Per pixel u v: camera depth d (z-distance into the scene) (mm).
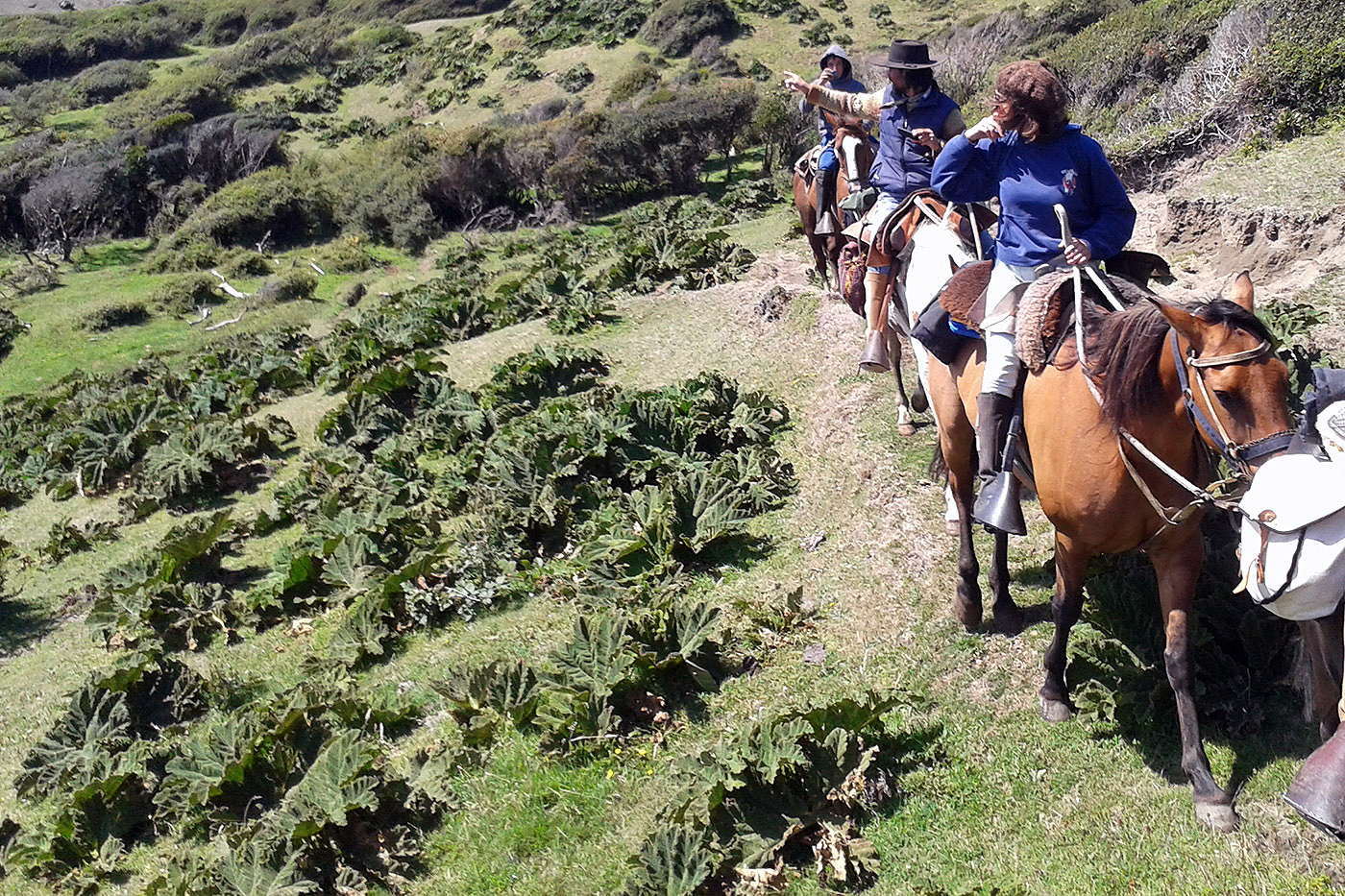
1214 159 14008
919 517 7840
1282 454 4031
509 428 11750
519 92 53906
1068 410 4691
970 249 6059
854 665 6684
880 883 5172
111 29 74812
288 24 75625
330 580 9781
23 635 10875
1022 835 5145
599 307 15703
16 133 57781
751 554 8484
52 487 14875
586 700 6836
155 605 10125
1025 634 6262
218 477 13242
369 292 31922
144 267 37719
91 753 8125
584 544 9172
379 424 13031
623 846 5922
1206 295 10578
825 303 12500
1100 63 20562
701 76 49031
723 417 10594
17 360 30328
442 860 6258
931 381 5984
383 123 54844
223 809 7133
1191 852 4703
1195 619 5621
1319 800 3791
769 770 5609
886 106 6973
